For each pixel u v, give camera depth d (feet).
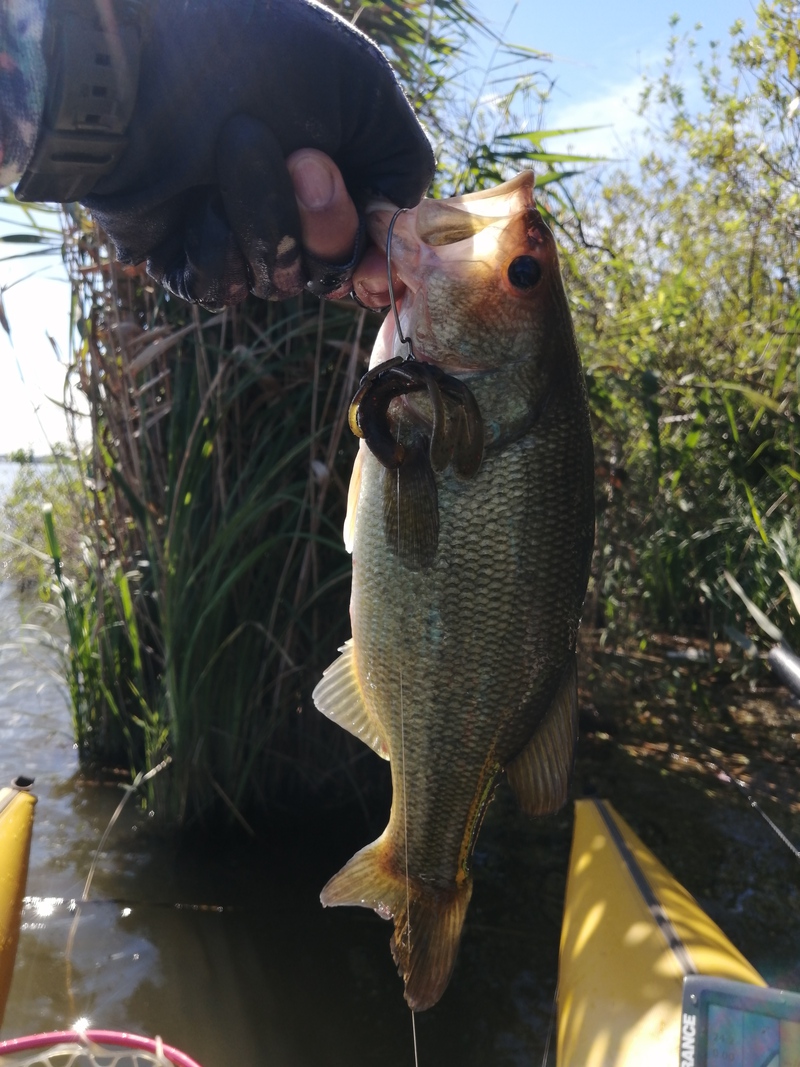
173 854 2.35
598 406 3.15
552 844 2.51
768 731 3.25
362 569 1.10
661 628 4.12
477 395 1.06
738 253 4.87
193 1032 1.75
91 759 2.82
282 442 2.41
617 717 3.30
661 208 5.28
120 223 1.02
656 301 4.15
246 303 2.45
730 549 3.36
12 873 1.55
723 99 4.93
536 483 1.06
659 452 3.02
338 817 2.56
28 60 0.88
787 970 1.92
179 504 2.39
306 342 2.44
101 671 2.72
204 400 2.27
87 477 2.83
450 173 2.71
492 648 1.07
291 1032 1.77
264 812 2.54
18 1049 1.37
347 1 2.41
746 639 2.55
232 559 2.44
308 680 2.58
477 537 1.06
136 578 2.68
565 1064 1.29
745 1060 0.98
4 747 2.96
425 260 1.07
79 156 0.93
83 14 0.89
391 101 1.05
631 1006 1.29
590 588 3.33
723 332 4.24
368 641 1.11
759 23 4.08
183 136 0.95
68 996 1.83
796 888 2.26
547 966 1.97
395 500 1.05
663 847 2.45
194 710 2.40
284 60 0.96
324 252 1.03
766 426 3.66
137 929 2.06
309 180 0.98
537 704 1.10
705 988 1.02
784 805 2.71
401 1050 1.72
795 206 4.37
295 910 2.15
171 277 1.09
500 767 1.11
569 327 1.10
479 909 2.18
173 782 2.44
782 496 3.32
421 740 1.10
